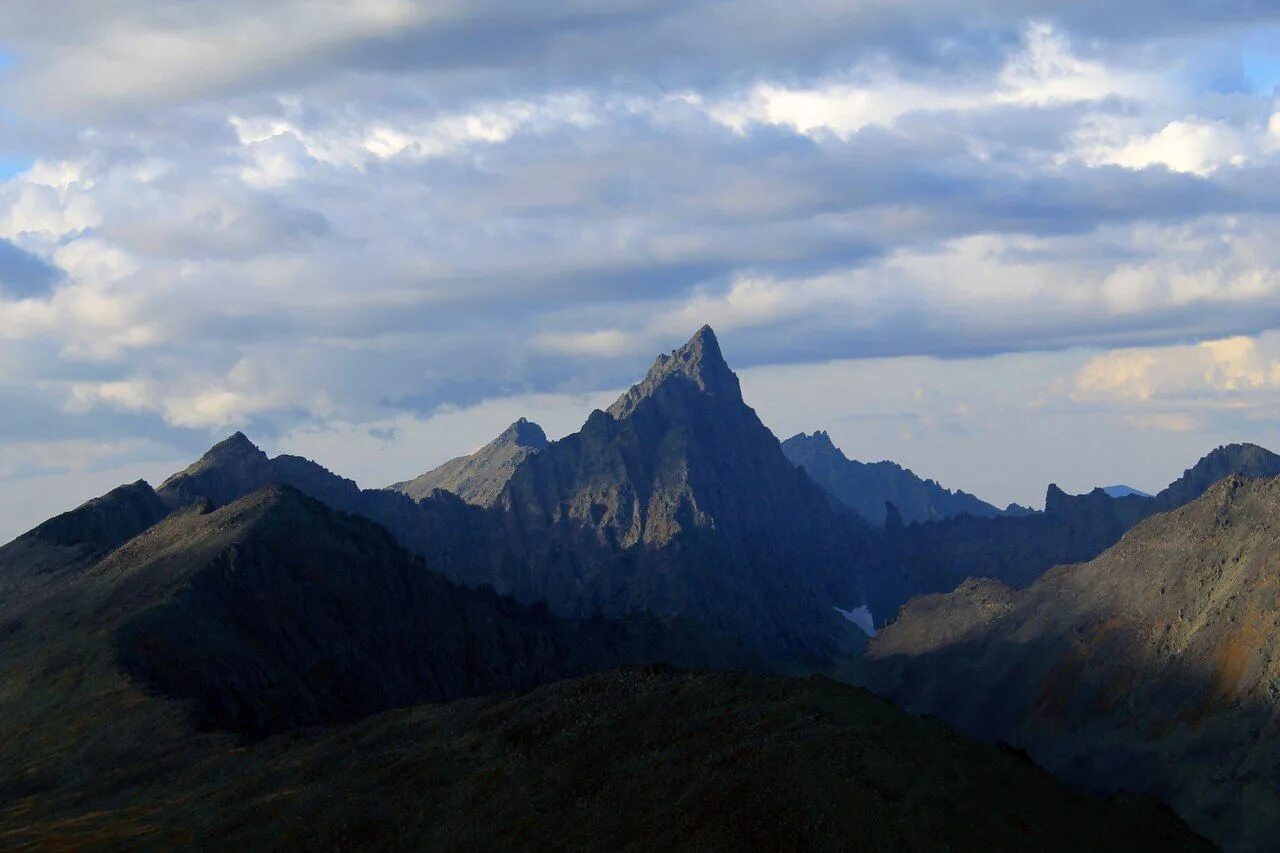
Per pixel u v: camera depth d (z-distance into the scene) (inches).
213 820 4795.8
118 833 4936.0
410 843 4079.7
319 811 4503.0
